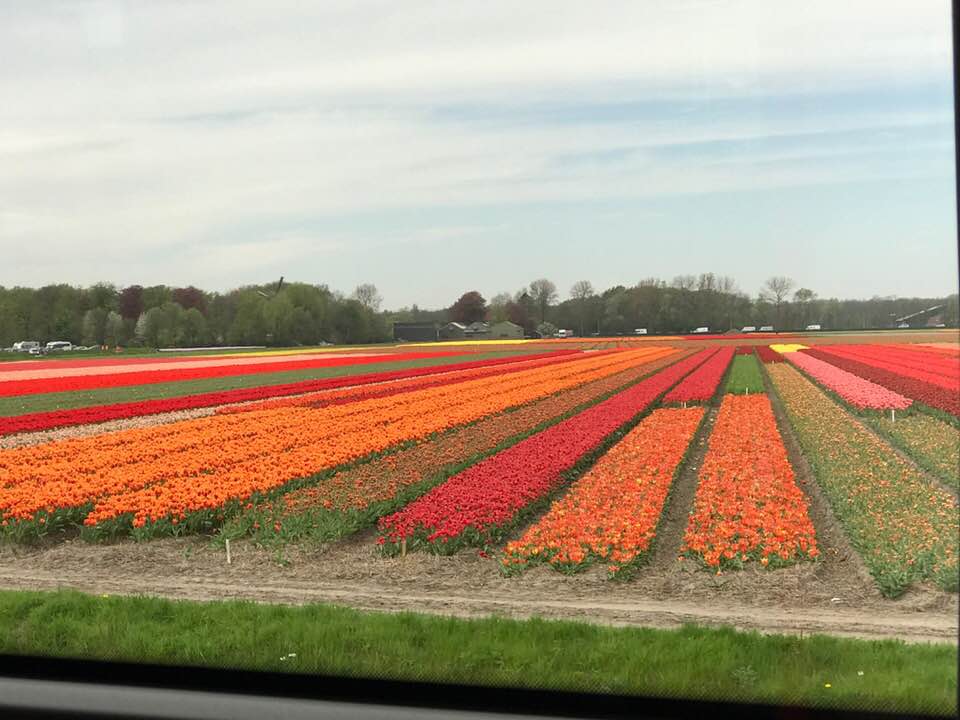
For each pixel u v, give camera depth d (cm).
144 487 2116
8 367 7750
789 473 2078
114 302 10100
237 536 1784
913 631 1196
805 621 1248
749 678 1003
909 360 5716
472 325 13588
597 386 4712
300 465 2291
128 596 1379
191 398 4541
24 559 1698
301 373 6738
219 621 1234
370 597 1404
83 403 4503
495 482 1970
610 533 1550
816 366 5341
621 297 9250
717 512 1719
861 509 1764
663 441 2630
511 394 4219
